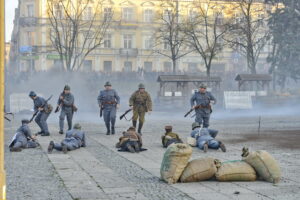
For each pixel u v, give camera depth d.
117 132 17.47
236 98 32.78
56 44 49.22
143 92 15.81
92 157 10.93
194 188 7.39
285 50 43.84
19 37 71.94
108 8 70.56
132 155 11.29
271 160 7.93
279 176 7.82
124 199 6.62
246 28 46.19
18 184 7.70
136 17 72.88
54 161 10.26
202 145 12.05
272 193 6.98
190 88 42.91
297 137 15.44
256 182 7.88
